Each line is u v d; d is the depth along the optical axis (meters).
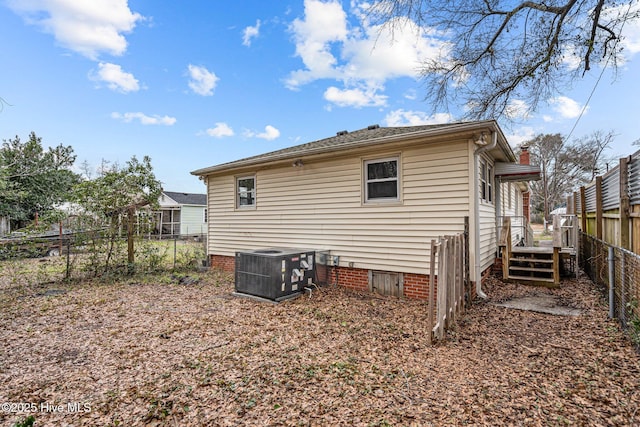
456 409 2.54
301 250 7.27
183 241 20.64
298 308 5.68
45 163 18.23
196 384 3.02
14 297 6.48
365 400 2.70
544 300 5.73
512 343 3.89
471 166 5.64
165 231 25.31
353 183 7.02
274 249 7.48
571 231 9.46
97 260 8.50
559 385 2.86
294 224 8.02
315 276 6.98
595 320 4.57
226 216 9.70
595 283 6.79
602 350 3.55
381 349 3.80
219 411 2.59
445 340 4.03
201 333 4.41
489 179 7.57
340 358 3.56
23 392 2.91
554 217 6.72
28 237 7.59
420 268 6.16
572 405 2.55
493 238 7.89
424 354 3.63
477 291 5.79
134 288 7.45
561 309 5.18
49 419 2.51
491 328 4.42
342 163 7.18
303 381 3.04
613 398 2.62
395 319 4.99
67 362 3.53
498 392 2.78
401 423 2.38
